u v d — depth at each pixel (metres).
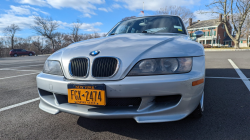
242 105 2.29
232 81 3.64
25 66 8.10
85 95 1.54
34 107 2.50
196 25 46.94
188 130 1.71
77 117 2.13
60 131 1.79
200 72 1.58
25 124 1.97
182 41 1.88
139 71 1.49
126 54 1.56
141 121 1.46
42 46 49.34
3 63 10.59
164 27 2.70
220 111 2.13
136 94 1.45
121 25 3.09
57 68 1.78
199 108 1.78
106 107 1.57
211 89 3.12
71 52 1.80
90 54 1.64
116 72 1.50
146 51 1.58
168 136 1.62
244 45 46.34
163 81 1.43
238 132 1.64
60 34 47.19
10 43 46.38
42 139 1.65
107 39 2.02
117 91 1.47
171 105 1.52
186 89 1.47
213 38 43.06
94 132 1.75
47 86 1.78
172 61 1.50
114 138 1.62
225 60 7.61
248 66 5.63
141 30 2.73
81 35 47.22
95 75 1.55
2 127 1.91
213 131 1.67
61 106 1.70
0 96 3.06
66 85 1.63
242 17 21.34
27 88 3.61
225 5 20.84
